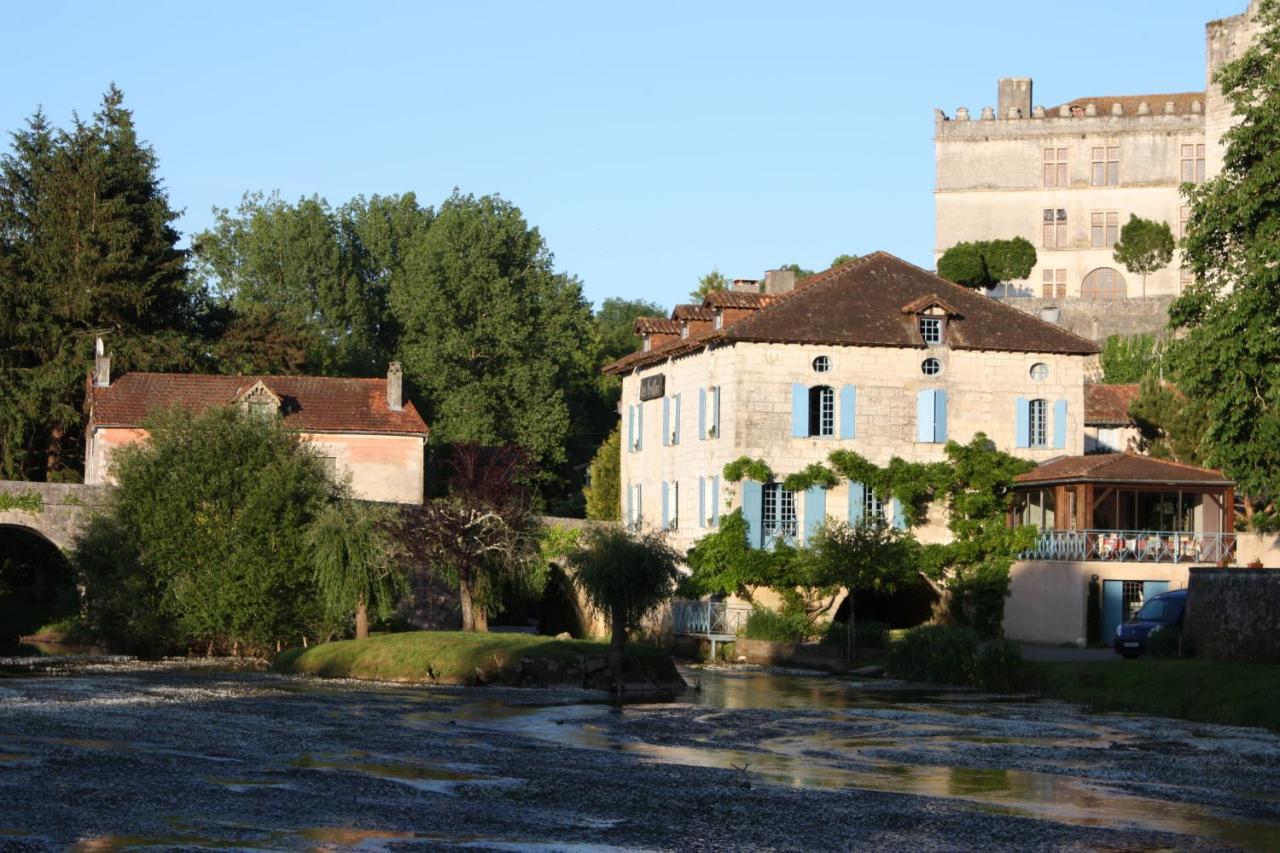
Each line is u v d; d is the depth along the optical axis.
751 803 22.09
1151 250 96.88
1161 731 31.19
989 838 19.94
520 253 87.88
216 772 23.61
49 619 60.44
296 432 52.59
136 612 49.47
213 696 35.59
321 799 21.52
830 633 51.47
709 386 57.66
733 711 34.72
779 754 27.66
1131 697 35.97
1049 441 58.00
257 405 60.84
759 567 54.00
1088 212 101.75
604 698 38.06
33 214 75.69
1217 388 39.81
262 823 19.67
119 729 28.53
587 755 26.92
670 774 24.75
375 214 100.75
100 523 50.31
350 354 91.56
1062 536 53.31
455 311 83.56
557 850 18.69
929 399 56.91
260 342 79.06
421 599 54.50
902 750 28.22
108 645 51.97
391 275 99.62
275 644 49.97
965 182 103.56
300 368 80.75
